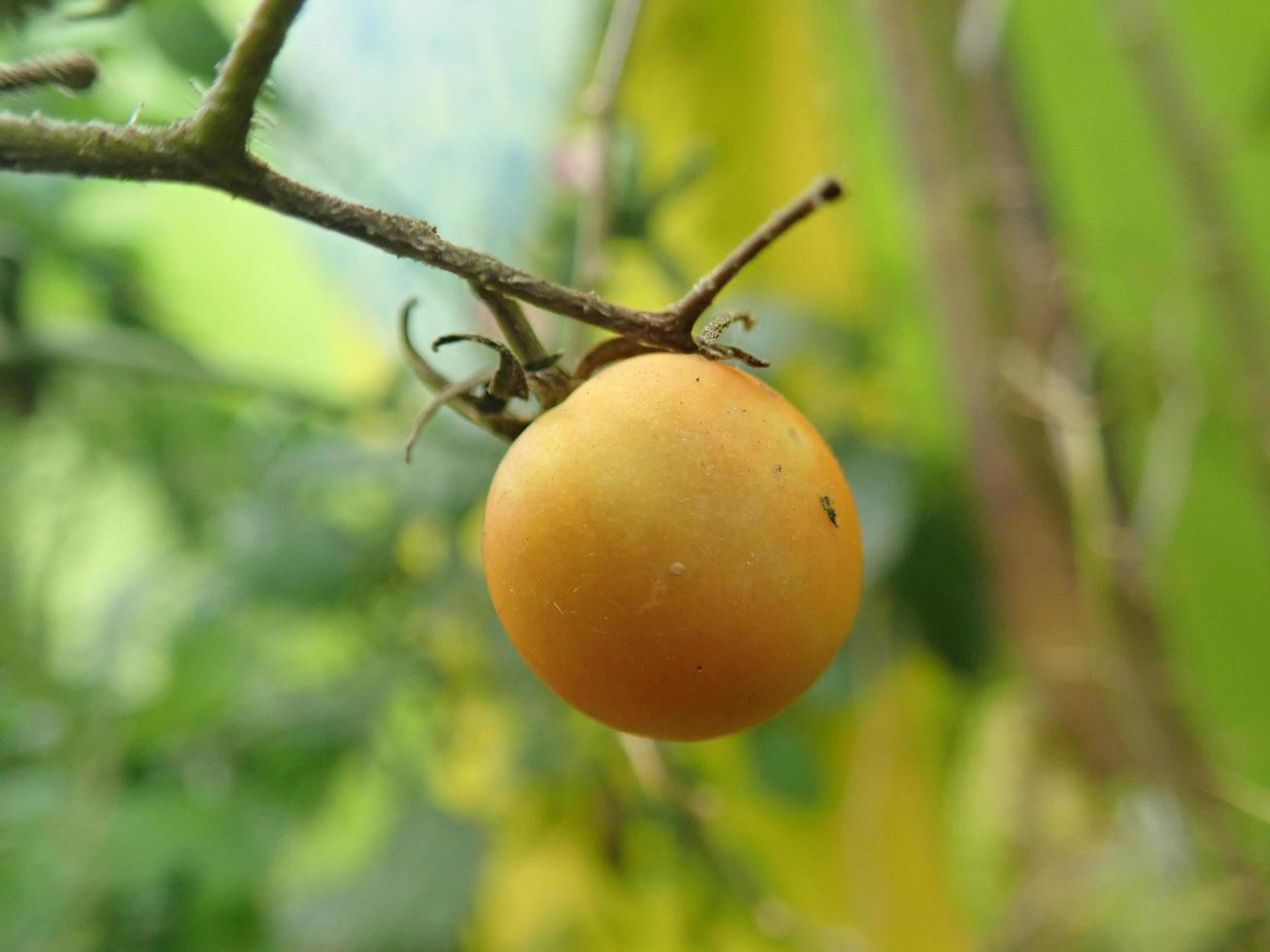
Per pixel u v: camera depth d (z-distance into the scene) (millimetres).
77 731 215
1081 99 193
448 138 205
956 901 199
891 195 200
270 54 68
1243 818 167
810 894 223
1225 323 167
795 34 206
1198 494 190
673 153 218
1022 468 162
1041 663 162
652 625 75
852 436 176
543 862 241
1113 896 145
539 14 206
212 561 244
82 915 189
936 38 163
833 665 182
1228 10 181
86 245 239
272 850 205
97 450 252
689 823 186
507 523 78
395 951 172
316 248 265
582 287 139
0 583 233
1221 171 166
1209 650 195
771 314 181
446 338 84
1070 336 162
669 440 76
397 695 213
